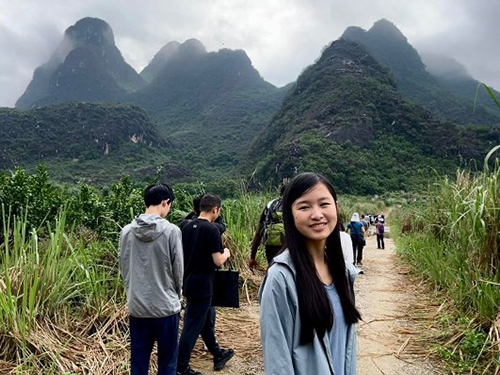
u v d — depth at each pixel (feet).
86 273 12.21
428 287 19.93
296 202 4.85
